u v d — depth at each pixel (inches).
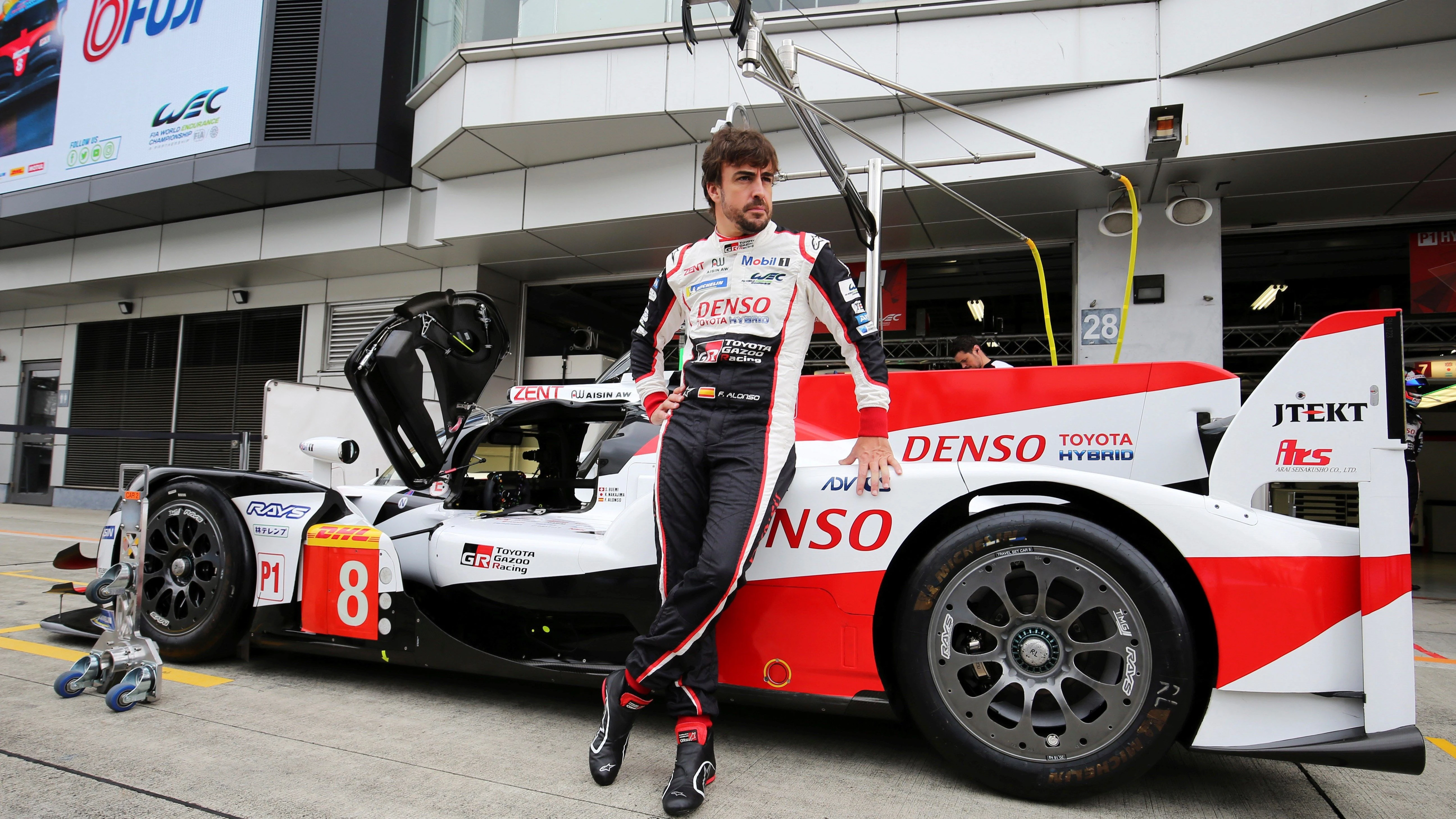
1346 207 241.8
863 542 69.4
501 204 303.4
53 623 113.7
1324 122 202.5
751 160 64.5
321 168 310.8
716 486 64.6
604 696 72.1
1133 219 185.6
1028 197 243.9
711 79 246.1
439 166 303.6
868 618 68.8
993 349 378.9
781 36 241.3
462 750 73.9
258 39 322.7
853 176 236.8
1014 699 65.3
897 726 84.0
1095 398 80.5
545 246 319.3
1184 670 59.1
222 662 105.8
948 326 434.6
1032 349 388.8
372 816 58.8
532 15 270.8
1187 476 77.4
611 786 65.4
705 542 62.9
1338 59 202.1
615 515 100.8
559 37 257.4
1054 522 62.6
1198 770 71.9
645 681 63.3
